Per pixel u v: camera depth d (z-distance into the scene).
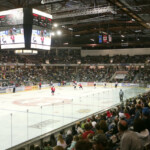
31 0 33.81
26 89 40.38
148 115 5.41
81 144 2.71
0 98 29.55
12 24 24.55
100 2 33.59
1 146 9.73
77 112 16.45
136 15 29.95
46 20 26.30
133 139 3.40
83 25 48.84
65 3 32.81
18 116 14.89
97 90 39.28
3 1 34.09
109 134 6.66
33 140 9.93
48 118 14.34
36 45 25.33
